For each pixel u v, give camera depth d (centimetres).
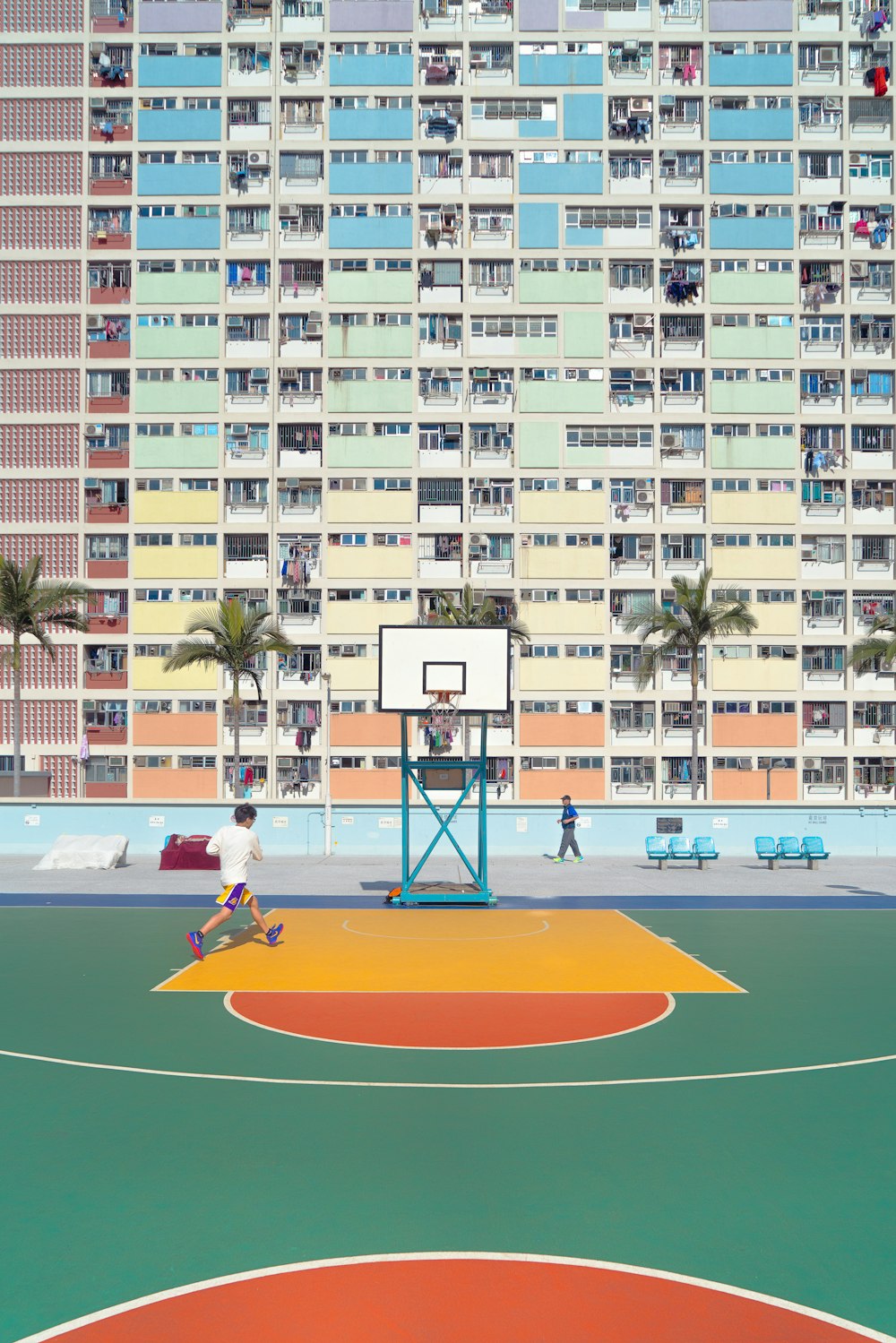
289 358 5284
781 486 5306
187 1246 574
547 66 5366
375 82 5350
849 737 5259
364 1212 619
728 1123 787
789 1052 995
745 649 5266
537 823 3228
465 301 5284
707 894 2312
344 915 1975
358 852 3194
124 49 5406
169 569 5247
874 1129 774
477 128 5344
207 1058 971
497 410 5272
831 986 1316
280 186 5334
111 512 5275
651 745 5222
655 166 5347
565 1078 905
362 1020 1127
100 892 2325
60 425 5309
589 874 2706
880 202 5388
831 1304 514
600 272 5312
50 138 5381
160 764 5194
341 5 5362
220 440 5269
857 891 2389
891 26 5419
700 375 5334
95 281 5356
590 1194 647
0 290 5366
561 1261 557
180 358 5294
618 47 5384
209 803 3212
